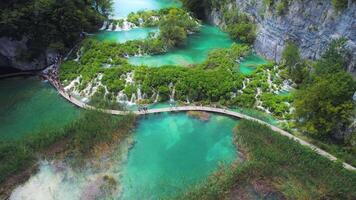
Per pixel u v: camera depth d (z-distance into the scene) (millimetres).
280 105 62375
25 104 64938
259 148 52250
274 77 70562
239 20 90062
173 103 65500
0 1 71625
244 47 81562
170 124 60625
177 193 46781
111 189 47219
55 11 75625
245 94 65438
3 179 47031
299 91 61469
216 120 61531
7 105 64562
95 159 51812
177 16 92688
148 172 50562
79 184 47688
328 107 53438
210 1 101688
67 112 62844
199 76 68000
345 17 59844
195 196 44594
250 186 46906
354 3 58062
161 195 46656
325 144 54406
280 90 67750
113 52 76875
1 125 59469
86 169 50156
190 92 65750
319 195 45219
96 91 66562
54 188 46969
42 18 74688
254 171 48469
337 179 47031
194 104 65062
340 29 60938
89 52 76375
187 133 58719
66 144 53281
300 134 57250
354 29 58094
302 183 47125
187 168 51625
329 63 59188
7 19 70375
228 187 46312
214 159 53281
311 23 67500
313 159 50406
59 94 67625
